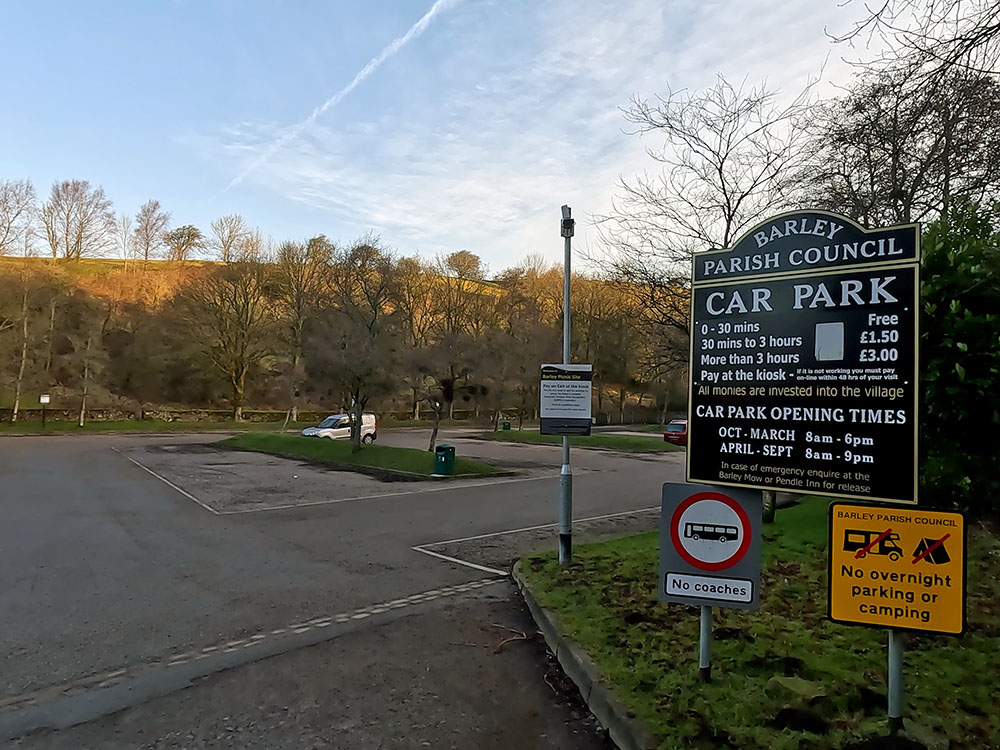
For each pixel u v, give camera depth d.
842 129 9.06
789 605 6.07
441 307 53.66
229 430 47.41
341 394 28.02
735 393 4.27
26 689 4.89
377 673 5.19
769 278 4.16
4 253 55.41
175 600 7.26
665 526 4.52
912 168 6.88
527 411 57.84
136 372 54.06
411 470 21.80
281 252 52.12
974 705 3.94
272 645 5.86
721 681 4.38
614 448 34.16
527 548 10.32
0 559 9.16
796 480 4.00
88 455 28.27
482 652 5.66
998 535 7.77
